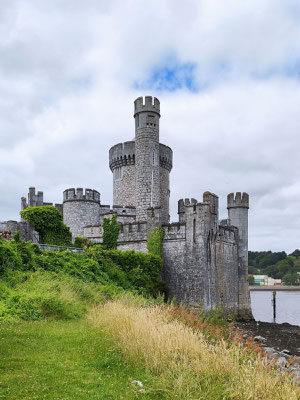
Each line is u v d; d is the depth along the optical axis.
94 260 26.97
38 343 11.22
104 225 34.69
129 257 29.59
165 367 9.09
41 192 54.25
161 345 9.85
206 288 30.92
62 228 32.94
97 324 13.99
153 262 30.94
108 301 18.47
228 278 36.56
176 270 32.31
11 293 16.53
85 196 47.44
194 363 9.16
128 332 11.16
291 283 168.88
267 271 187.75
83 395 7.55
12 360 9.37
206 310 30.42
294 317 54.38
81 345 11.24
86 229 40.28
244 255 40.19
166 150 50.62
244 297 39.12
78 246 32.47
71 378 8.49
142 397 7.71
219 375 8.72
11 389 7.49
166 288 31.97
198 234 31.41
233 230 38.91
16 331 12.28
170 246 33.06
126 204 48.69
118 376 8.95
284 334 30.05
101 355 10.38
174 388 7.87
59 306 15.83
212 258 32.56
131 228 35.38
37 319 14.70
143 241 34.50
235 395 7.89
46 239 32.00
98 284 23.62
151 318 12.88
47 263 23.06
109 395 7.66
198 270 30.98
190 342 10.09
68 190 47.56
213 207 33.06
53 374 8.59
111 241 34.25
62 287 19.00
